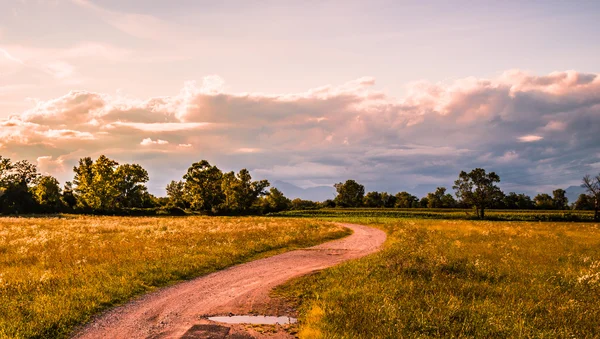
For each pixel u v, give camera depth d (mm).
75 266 16484
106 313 11172
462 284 14375
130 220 51500
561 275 16391
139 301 12484
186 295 13375
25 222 42500
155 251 20469
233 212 96375
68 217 62281
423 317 10406
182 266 17312
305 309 11953
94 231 32531
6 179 84688
